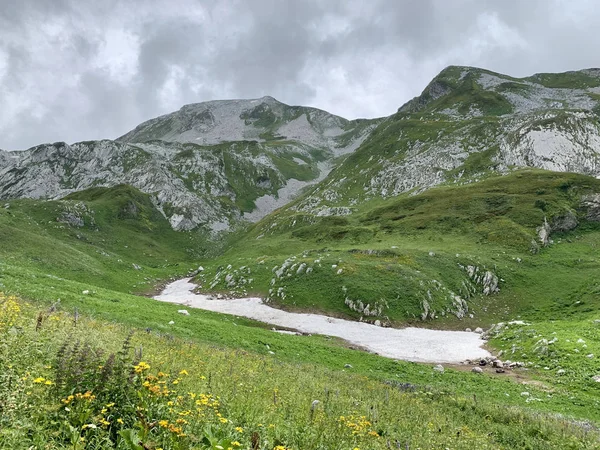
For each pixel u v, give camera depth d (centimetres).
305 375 2092
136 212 16225
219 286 8138
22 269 4216
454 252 8012
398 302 6128
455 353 4456
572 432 1728
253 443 648
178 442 613
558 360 3403
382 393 2036
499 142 15962
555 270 7144
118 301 4034
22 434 534
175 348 1820
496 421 1908
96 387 756
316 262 7488
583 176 10825
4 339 888
